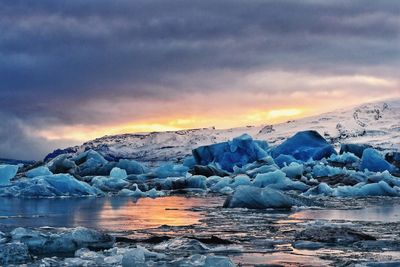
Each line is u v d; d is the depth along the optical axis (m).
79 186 24.38
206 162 40.75
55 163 33.34
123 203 20.03
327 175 33.28
